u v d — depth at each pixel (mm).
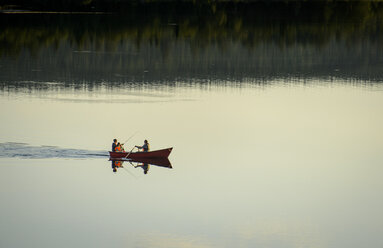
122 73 91250
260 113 68188
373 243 37281
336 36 137750
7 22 142875
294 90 82000
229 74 93188
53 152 51688
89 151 52219
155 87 81500
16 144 53250
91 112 65875
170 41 125375
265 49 119438
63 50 111000
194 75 91500
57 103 69938
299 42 128625
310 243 37156
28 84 80750
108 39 125062
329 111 69688
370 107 72062
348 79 91250
